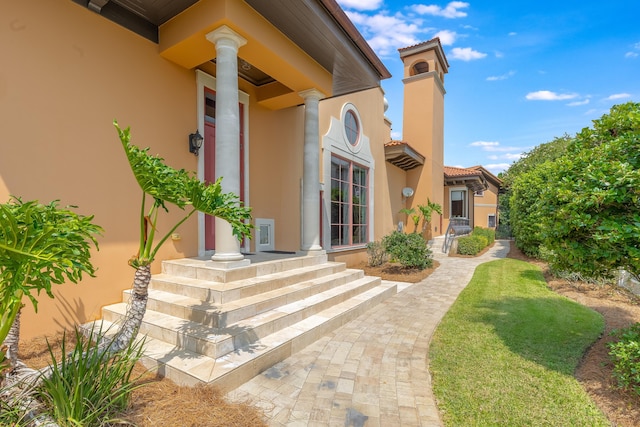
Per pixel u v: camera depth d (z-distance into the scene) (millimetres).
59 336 4125
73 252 1901
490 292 7344
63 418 2119
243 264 5152
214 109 6727
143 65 5262
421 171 16203
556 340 4426
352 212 11438
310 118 7141
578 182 3416
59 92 4266
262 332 4082
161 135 5527
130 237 5082
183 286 4707
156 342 3867
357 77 7629
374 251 10914
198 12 4867
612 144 3408
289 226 8641
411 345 4473
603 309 5906
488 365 3754
